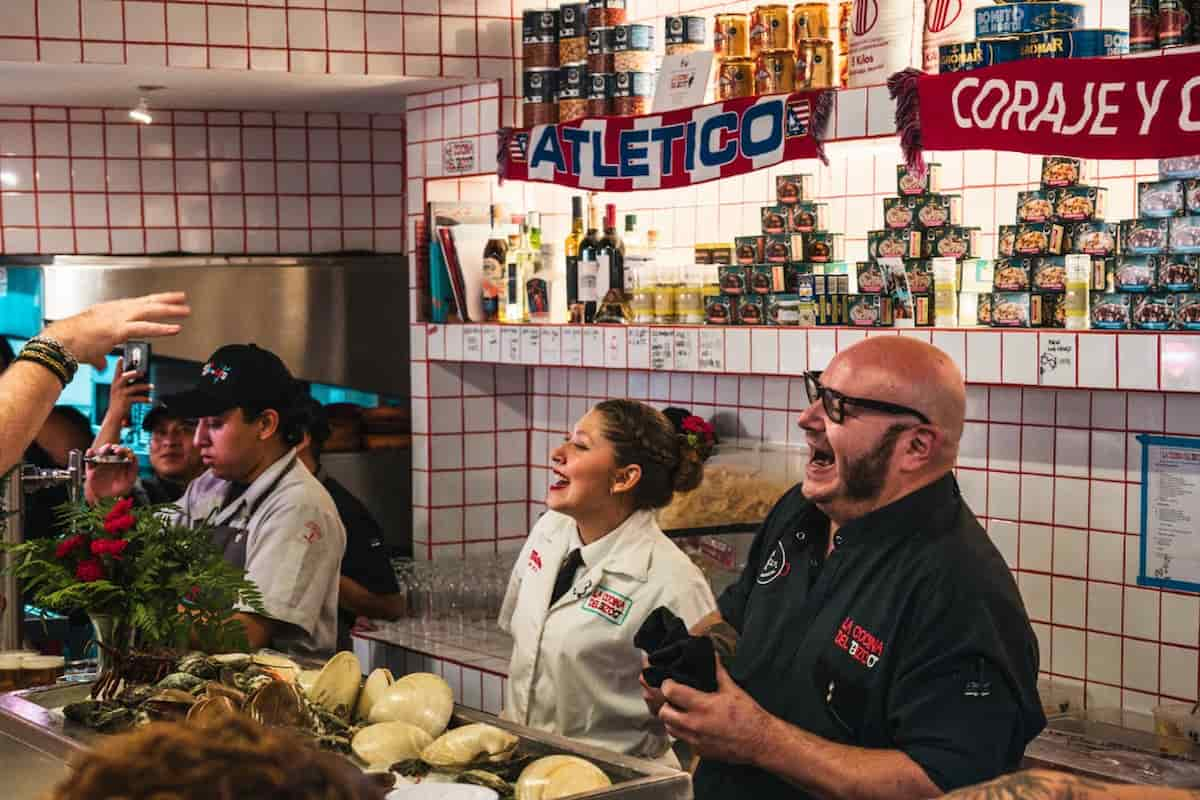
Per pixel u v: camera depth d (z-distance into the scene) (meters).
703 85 3.88
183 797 0.75
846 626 2.19
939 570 2.12
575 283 4.34
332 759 0.83
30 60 4.09
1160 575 3.26
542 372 5.04
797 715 2.24
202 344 5.16
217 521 3.45
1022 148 3.05
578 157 4.17
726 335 3.76
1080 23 3.09
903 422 2.16
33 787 2.31
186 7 4.23
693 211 4.44
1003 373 3.10
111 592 2.63
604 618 2.81
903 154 3.28
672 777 2.07
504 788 2.14
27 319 5.17
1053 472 3.47
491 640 4.33
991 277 3.25
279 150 5.61
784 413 4.16
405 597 4.64
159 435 4.57
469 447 4.99
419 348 4.91
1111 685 3.37
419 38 4.47
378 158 5.73
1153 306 2.87
